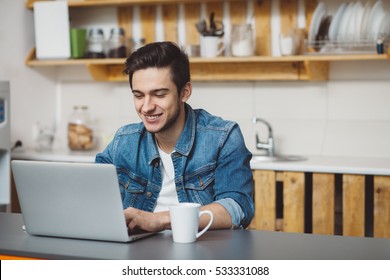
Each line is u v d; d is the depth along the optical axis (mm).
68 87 4227
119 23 4043
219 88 3875
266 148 3643
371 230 3236
